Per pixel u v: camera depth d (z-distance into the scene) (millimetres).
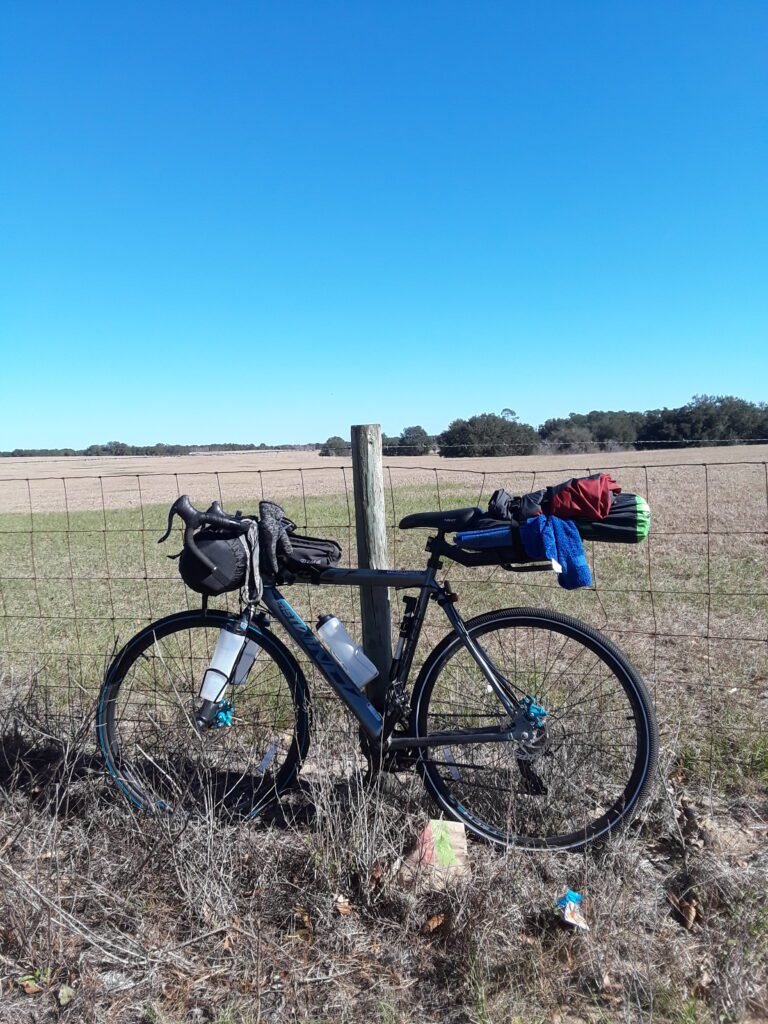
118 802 2914
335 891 2441
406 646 2883
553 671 3137
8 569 11461
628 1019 1972
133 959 2229
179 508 2814
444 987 2135
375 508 3074
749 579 7996
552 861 2658
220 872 2441
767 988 2070
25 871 2580
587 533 2717
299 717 3000
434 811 2920
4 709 3686
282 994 2107
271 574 2980
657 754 2697
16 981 2164
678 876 2551
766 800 3006
